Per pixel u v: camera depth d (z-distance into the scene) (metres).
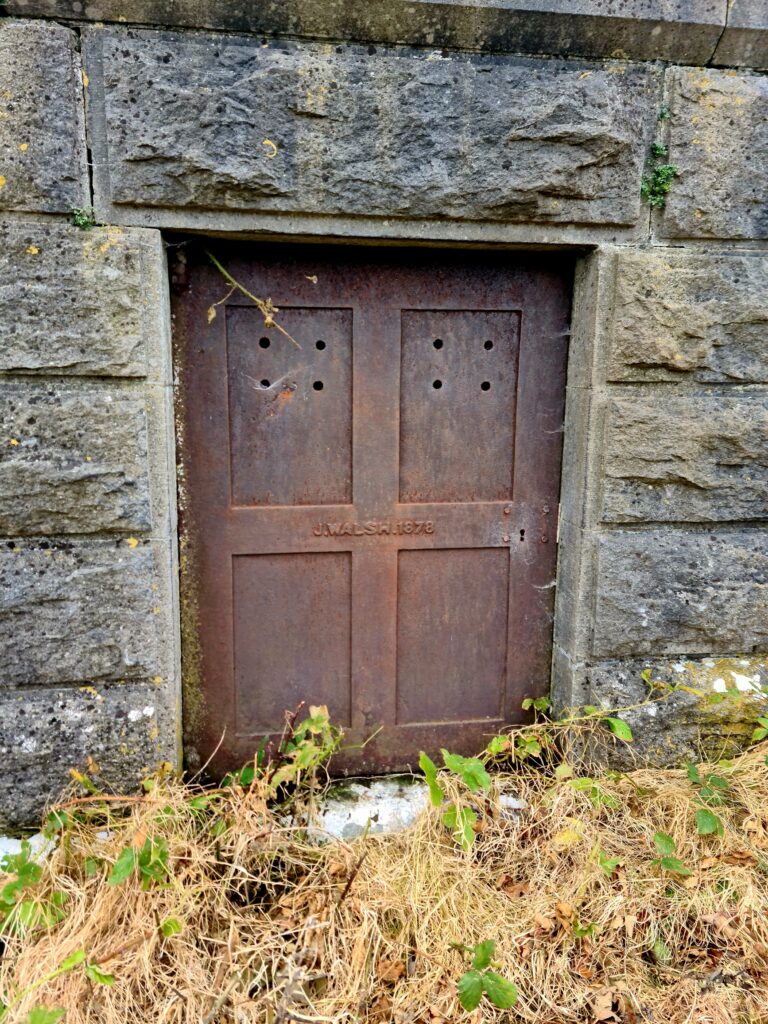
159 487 2.00
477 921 1.87
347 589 2.31
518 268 2.22
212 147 1.83
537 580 2.40
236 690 2.29
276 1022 1.55
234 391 2.15
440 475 2.30
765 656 2.36
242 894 1.91
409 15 1.83
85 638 2.00
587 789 2.15
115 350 1.89
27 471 1.90
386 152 1.90
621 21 1.91
